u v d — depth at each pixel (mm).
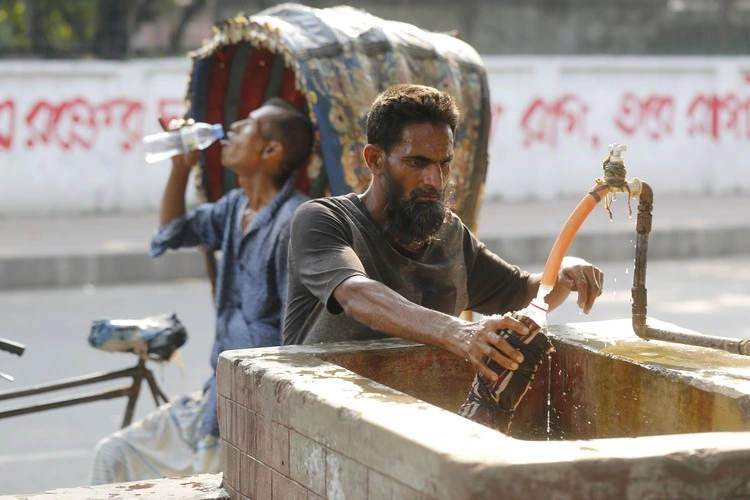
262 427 4730
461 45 8219
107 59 28703
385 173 5391
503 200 30469
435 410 4004
